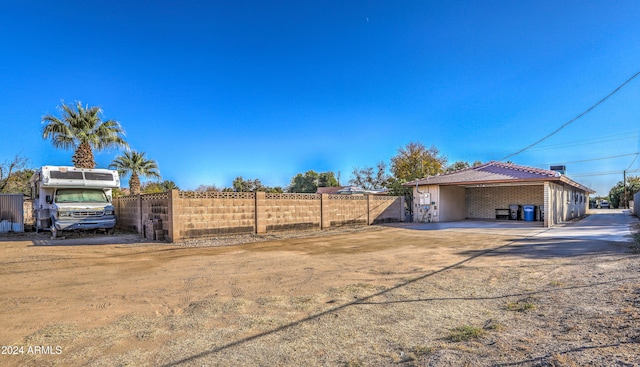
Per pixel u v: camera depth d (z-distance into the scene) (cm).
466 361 313
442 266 766
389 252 994
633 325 365
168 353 350
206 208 1320
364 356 334
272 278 681
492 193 2486
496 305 478
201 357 340
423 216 2144
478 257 872
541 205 2245
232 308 493
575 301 473
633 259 755
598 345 324
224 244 1196
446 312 456
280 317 452
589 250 923
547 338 353
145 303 522
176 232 1242
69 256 959
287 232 1537
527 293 530
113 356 344
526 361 304
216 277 694
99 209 1453
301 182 5512
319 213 1678
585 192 3120
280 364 322
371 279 656
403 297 529
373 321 429
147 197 1433
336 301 517
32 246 1166
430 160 4009
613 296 482
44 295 568
